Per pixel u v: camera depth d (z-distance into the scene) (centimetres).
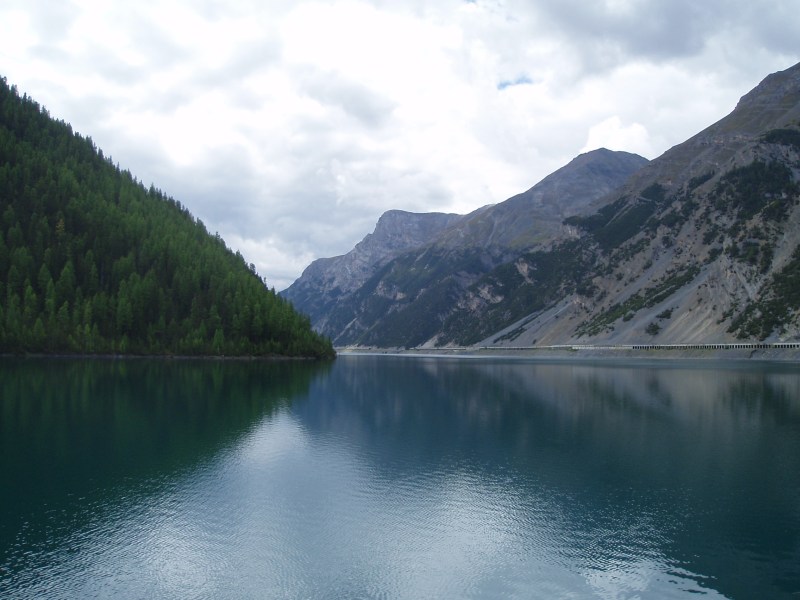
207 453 5025
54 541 3131
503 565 2892
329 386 11112
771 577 2767
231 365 16362
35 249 19150
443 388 11012
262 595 2600
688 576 2773
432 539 3198
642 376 13600
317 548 3080
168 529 3306
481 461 4834
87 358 17062
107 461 4709
